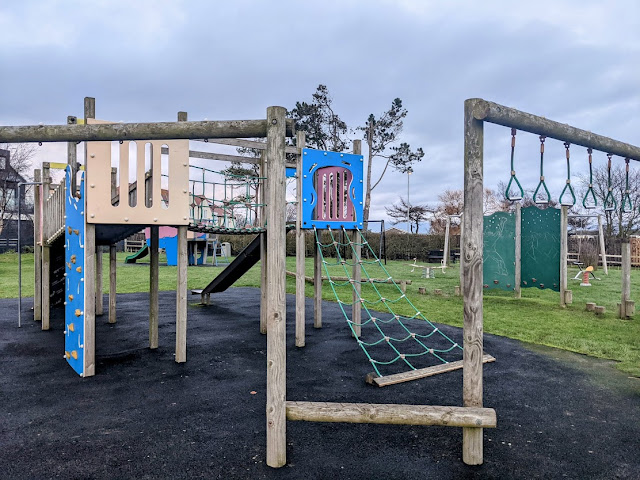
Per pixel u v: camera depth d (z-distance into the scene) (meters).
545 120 2.93
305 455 2.89
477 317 2.74
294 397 4.04
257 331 7.05
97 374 4.74
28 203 28.94
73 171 5.28
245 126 2.79
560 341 6.23
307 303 9.98
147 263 22.20
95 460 2.82
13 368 4.99
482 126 2.71
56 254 8.81
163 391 4.20
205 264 22.42
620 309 7.97
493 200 46.53
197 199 11.84
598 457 2.89
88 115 5.43
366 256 25.92
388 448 2.99
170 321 7.71
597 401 3.93
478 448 2.77
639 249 21.75
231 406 3.80
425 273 16.62
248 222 9.13
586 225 27.89
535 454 2.93
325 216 6.39
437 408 2.69
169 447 3.01
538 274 9.73
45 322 7.06
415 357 5.51
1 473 2.66
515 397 4.04
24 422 3.45
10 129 2.95
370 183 37.28
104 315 8.31
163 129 2.84
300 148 6.06
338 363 5.21
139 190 4.79
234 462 2.79
